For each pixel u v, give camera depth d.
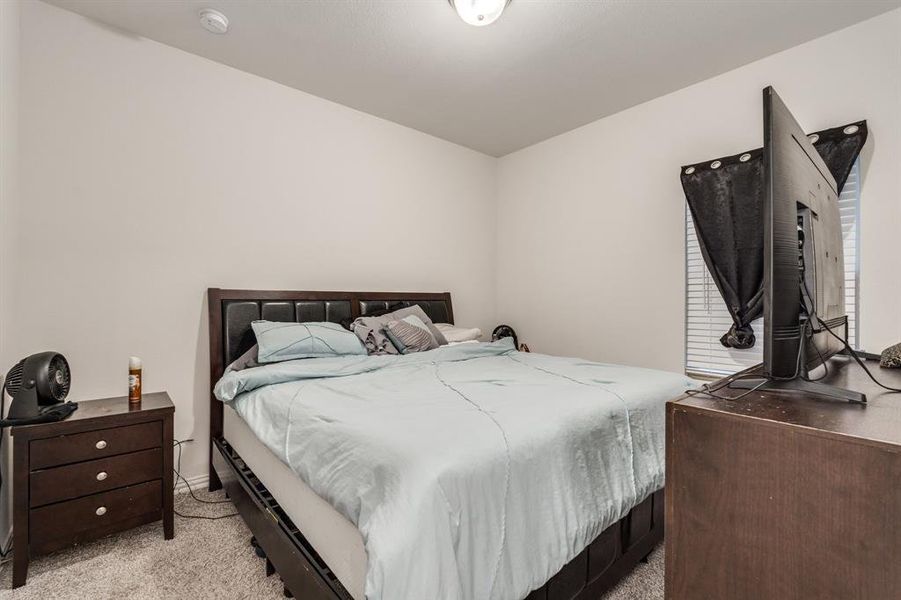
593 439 1.40
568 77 2.76
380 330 2.72
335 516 1.15
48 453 1.66
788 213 0.92
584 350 3.53
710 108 2.77
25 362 1.71
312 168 2.98
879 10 2.10
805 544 0.70
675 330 2.97
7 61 1.78
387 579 0.85
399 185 3.50
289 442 1.43
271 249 2.79
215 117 2.56
